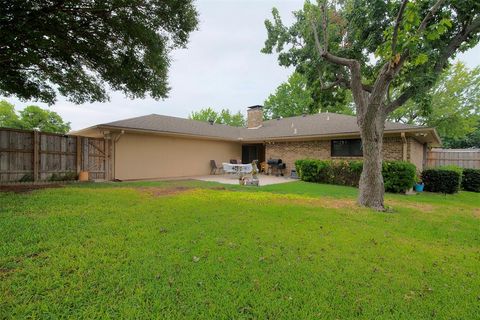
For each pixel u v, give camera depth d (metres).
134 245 3.09
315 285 2.32
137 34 6.58
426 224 4.65
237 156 19.00
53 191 6.57
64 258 2.65
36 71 7.80
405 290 2.29
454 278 2.56
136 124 12.96
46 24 5.73
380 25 6.39
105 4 5.70
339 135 12.13
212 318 1.83
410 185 9.09
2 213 4.27
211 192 7.73
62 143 9.53
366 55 7.07
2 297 1.94
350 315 1.92
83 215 4.31
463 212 5.93
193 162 15.64
